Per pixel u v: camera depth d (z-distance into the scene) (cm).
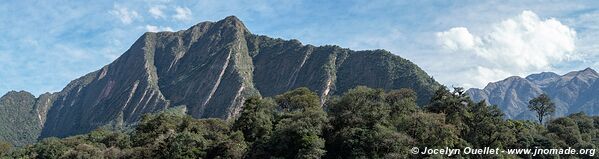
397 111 13338
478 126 12938
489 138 12850
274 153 11794
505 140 12975
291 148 11600
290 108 16725
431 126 11631
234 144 12562
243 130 14588
